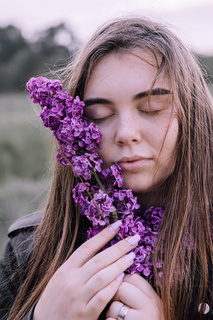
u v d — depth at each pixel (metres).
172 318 1.83
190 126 2.00
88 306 1.73
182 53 2.04
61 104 1.78
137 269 1.81
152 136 1.77
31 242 2.39
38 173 8.80
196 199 1.99
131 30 1.89
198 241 1.95
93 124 1.77
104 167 1.85
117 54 1.79
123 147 1.77
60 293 1.79
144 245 1.85
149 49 1.80
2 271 2.43
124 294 1.74
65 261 2.01
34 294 2.07
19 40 39.41
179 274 1.85
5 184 7.45
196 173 2.01
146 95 1.75
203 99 2.12
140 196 2.02
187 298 1.87
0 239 4.89
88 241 1.84
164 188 1.97
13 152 9.21
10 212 5.86
